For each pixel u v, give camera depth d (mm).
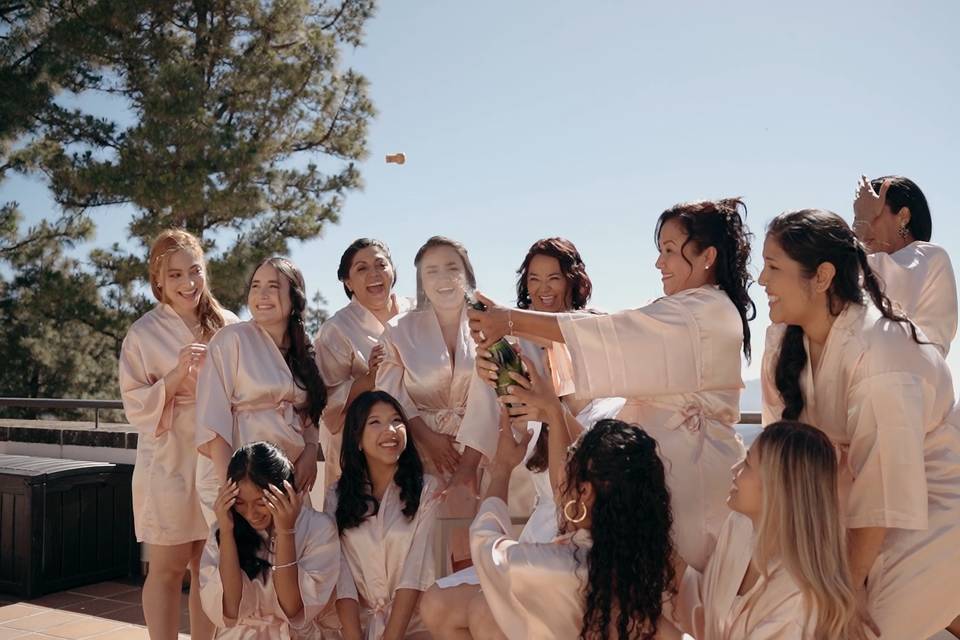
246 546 3062
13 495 4996
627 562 2287
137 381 3725
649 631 2301
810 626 2197
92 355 14703
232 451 3412
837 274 2410
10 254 13922
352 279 3996
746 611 2285
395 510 3270
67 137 13125
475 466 3291
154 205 11672
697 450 2674
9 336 13719
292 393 3514
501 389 2783
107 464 5375
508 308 2805
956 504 2404
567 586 2348
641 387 2689
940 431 2457
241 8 12766
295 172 13453
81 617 4586
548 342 3084
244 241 12516
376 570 3223
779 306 2475
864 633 2311
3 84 12641
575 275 3465
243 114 13039
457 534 3311
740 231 2785
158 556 3695
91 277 13273
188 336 3816
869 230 3170
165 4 12477
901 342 2359
